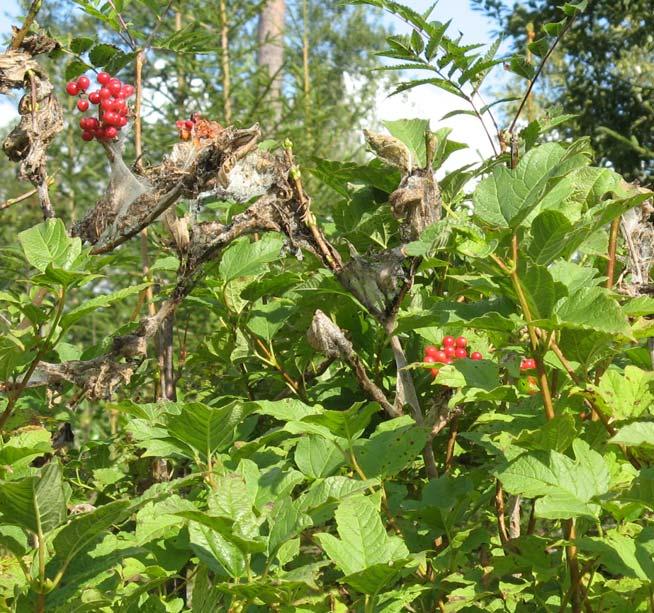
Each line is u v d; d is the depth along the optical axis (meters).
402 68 2.61
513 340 1.90
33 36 2.57
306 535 1.99
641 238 2.23
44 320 2.04
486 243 1.64
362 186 2.88
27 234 2.08
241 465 1.86
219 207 2.98
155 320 2.21
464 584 2.07
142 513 1.83
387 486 2.08
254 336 2.79
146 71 6.40
